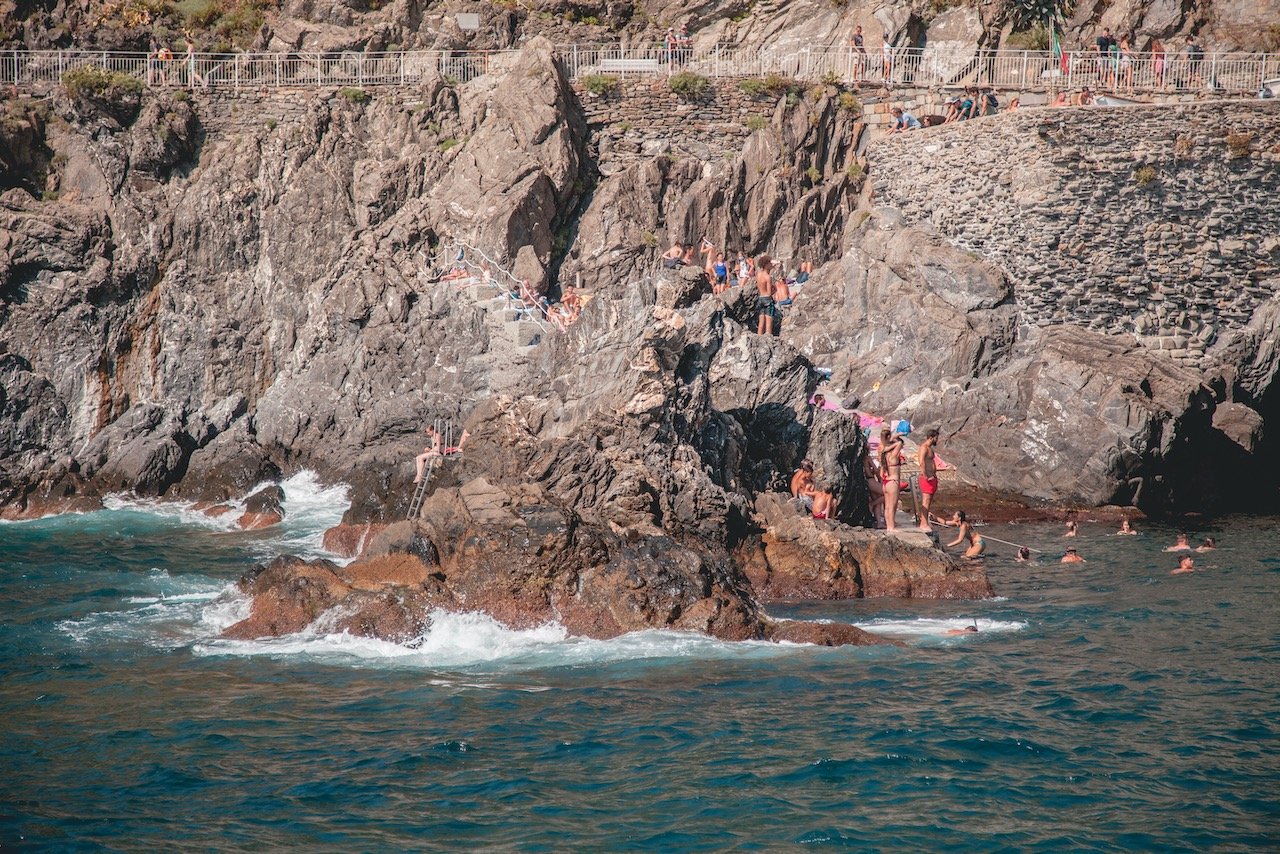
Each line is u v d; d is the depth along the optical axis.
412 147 57.34
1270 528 43.41
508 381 48.00
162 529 43.41
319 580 31.03
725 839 19.19
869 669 27.08
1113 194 50.06
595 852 18.80
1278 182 49.50
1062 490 46.00
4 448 51.28
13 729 23.67
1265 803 20.25
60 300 52.81
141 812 20.16
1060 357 47.19
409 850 18.84
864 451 42.66
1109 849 18.83
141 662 27.78
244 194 55.41
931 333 50.12
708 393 38.69
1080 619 31.36
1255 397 50.47
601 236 55.91
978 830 19.45
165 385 54.22
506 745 22.86
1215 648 28.52
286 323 54.97
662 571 30.45
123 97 56.19
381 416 48.09
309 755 22.42
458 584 31.05
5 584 35.12
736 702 25.02
